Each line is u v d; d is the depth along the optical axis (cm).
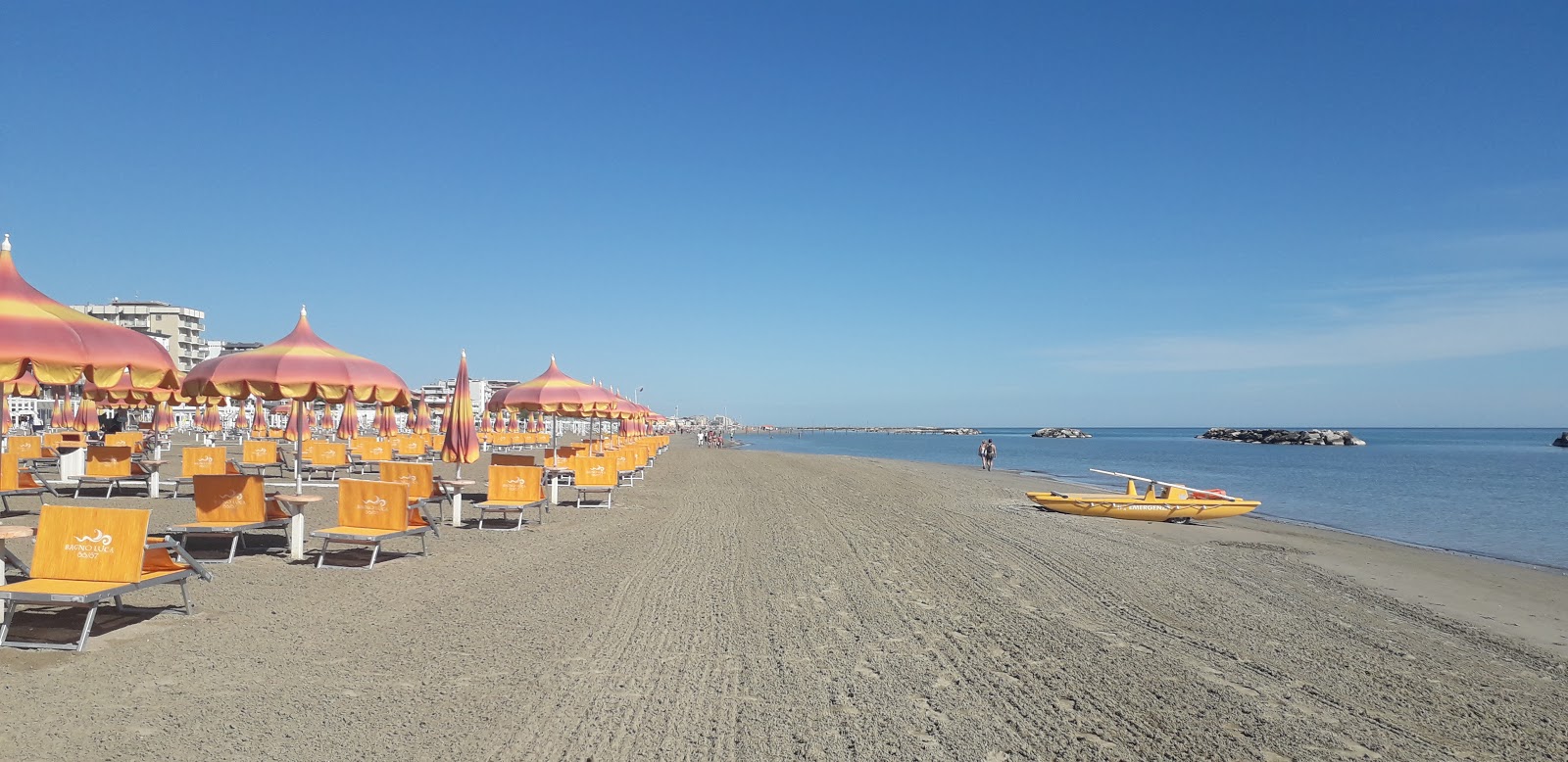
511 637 602
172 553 783
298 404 1450
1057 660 605
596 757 397
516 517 1331
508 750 400
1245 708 518
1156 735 463
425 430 3275
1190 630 726
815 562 985
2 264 686
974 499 2062
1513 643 761
